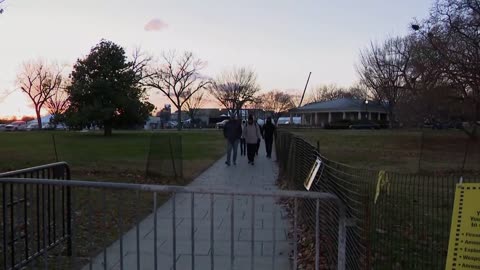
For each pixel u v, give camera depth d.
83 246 6.23
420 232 6.80
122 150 27.00
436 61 29.97
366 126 73.31
